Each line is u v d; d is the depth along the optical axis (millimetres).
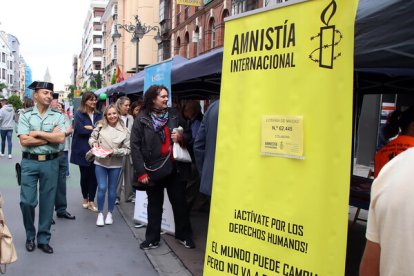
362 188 5320
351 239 5875
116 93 12711
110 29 69438
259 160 2645
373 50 2512
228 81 2893
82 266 4656
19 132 4816
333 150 2252
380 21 2459
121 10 56812
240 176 2762
